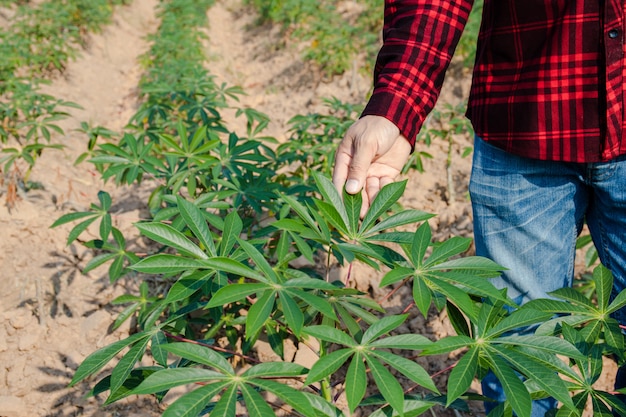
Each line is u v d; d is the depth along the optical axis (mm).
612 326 1338
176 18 6070
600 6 1350
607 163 1446
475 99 1593
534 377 1135
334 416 1156
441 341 1195
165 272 1195
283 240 1857
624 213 1500
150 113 3469
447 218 3225
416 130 1479
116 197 3406
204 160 2312
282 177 2762
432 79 1495
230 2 7527
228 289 1115
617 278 1609
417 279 1225
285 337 2238
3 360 2328
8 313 2518
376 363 1105
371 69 5074
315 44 5539
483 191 1646
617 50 1350
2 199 3102
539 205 1584
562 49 1396
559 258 1667
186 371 1107
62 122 4203
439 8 1485
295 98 5059
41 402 2178
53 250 2852
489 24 1517
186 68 4738
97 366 1263
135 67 5688
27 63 4812
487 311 1273
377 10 5711
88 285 2695
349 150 1468
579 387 1269
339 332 1158
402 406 1033
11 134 3787
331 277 2773
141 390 1062
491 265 1279
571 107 1422
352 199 1373
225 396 1062
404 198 3453
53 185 3393
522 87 1468
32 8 5863
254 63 5957
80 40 5445
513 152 1518
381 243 3012
